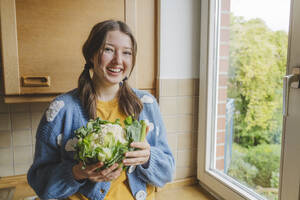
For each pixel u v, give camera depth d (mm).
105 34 743
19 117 1284
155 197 1274
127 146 652
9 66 969
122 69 786
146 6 1188
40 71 1009
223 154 1316
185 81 1323
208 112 1297
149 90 1277
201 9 1290
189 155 1404
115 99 852
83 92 811
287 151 860
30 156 1326
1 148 1277
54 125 771
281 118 979
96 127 662
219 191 1221
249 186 1131
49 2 986
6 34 950
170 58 1271
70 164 746
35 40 988
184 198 1271
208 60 1262
